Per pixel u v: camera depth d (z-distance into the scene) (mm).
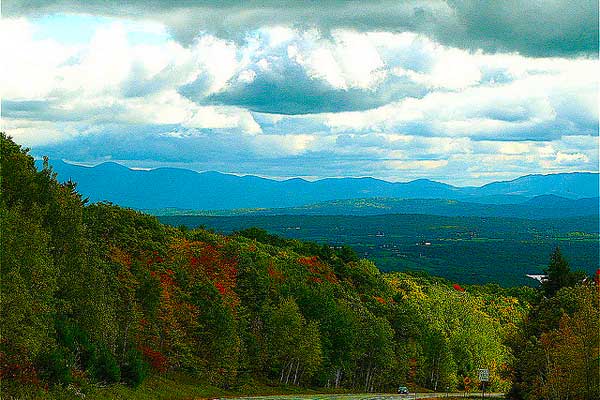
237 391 75625
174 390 59156
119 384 49562
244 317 81875
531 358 59656
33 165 48938
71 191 54156
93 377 44656
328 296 102688
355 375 109500
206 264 83875
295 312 86438
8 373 37625
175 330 65938
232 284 84625
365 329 105875
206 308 71562
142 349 60688
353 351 100500
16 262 34688
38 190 46031
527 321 69688
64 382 40781
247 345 81250
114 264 59906
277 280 99750
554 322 64188
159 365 61719
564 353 49219
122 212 76500
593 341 48375
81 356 45906
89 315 48406
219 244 93375
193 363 68125
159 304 62969
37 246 36844
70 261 46469
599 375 47750
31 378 38344
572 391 48719
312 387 96438
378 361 107062
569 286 71438
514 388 69688
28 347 36500
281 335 85688
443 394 105188
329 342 95375
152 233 77562
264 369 89625
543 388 52000
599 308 52312
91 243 50594
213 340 70875
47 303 39906
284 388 86812
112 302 52969
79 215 47969
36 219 41312
